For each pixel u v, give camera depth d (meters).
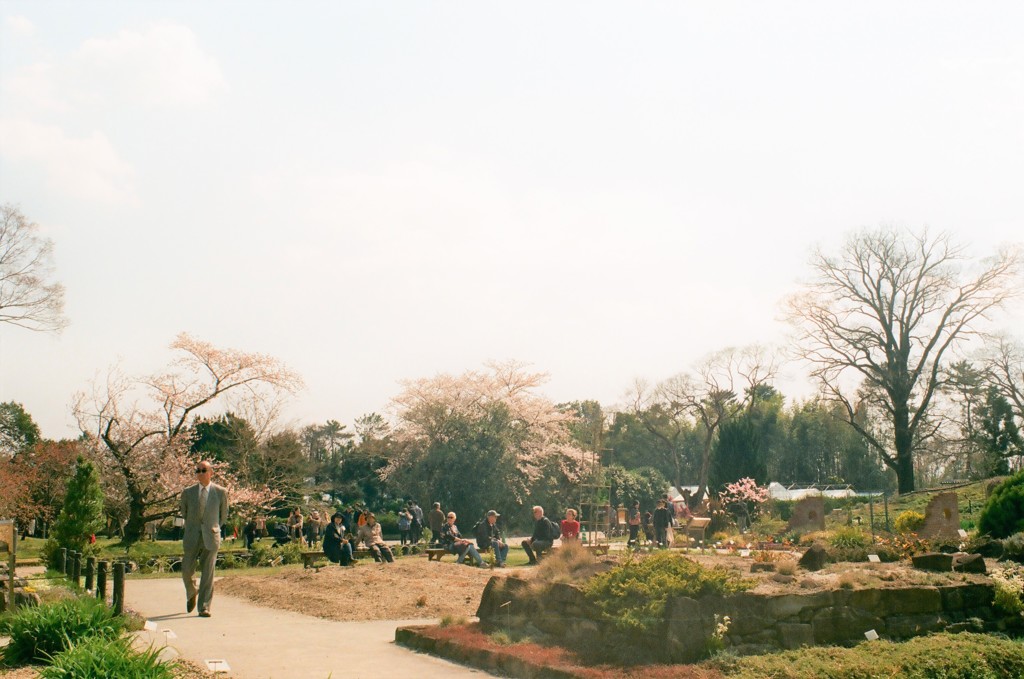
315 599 14.46
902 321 46.28
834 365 47.72
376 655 10.01
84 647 7.64
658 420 79.19
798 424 88.12
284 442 44.97
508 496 44.69
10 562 11.33
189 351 36.06
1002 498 15.69
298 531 33.72
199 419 37.03
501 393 49.00
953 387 46.28
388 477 47.00
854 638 9.75
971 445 49.25
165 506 34.72
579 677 8.28
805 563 12.02
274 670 8.95
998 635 10.37
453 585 15.75
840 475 82.12
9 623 9.14
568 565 11.54
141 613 13.04
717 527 32.72
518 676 8.98
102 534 45.31
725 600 9.31
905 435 46.22
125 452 33.41
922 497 37.69
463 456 44.75
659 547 24.27
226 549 29.61
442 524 30.48
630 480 55.50
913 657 9.01
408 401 46.09
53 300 33.19
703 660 8.78
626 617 9.12
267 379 37.03
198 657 9.41
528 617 10.70
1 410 70.94
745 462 45.03
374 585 15.74
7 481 37.66
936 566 11.58
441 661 9.75
